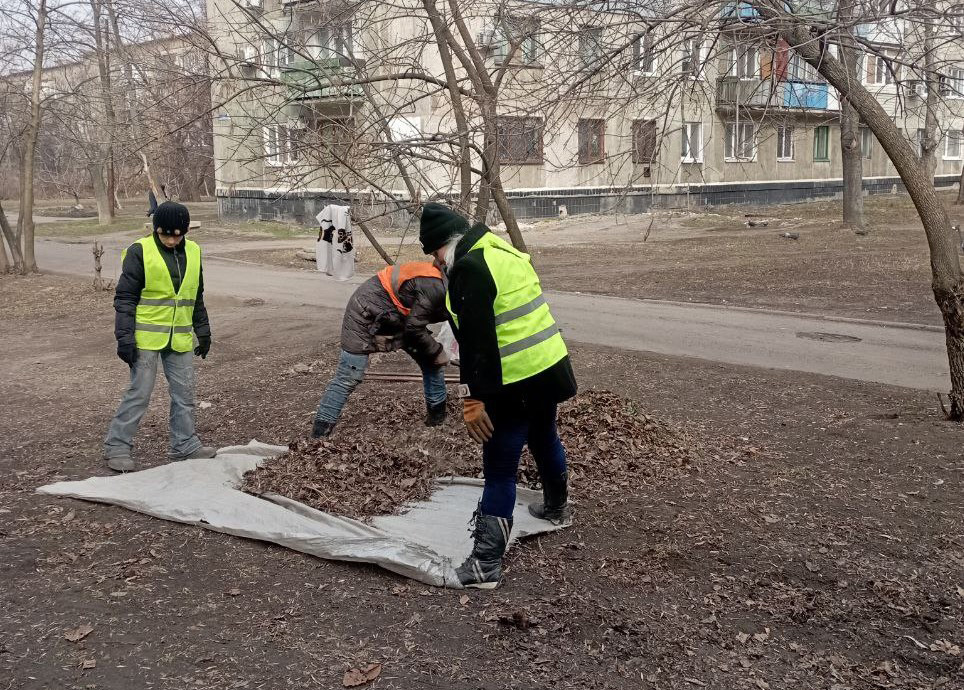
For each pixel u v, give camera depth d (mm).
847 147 25688
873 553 4168
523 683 3127
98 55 14383
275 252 24281
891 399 7445
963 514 4613
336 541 4223
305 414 7066
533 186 30953
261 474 5172
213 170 9062
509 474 3893
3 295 16703
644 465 5387
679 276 17125
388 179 8031
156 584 3936
